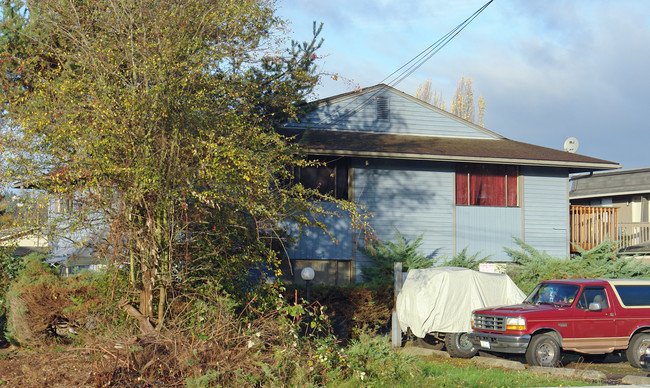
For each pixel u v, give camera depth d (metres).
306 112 18.16
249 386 10.18
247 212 13.43
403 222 23.47
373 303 19.11
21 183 12.24
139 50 11.90
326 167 22.91
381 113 25.62
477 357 16.53
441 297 17.52
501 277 18.34
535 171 25.23
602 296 15.93
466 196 24.48
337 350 11.55
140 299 12.28
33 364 11.46
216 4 13.05
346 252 22.48
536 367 14.38
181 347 10.52
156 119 11.40
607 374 14.19
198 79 12.36
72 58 12.75
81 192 11.36
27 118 11.27
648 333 15.92
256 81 14.90
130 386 9.89
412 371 11.63
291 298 18.67
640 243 30.30
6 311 16.14
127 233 11.70
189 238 12.72
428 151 22.94
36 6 13.53
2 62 13.01
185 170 11.51
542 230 25.08
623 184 33.19
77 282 14.91
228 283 13.45
